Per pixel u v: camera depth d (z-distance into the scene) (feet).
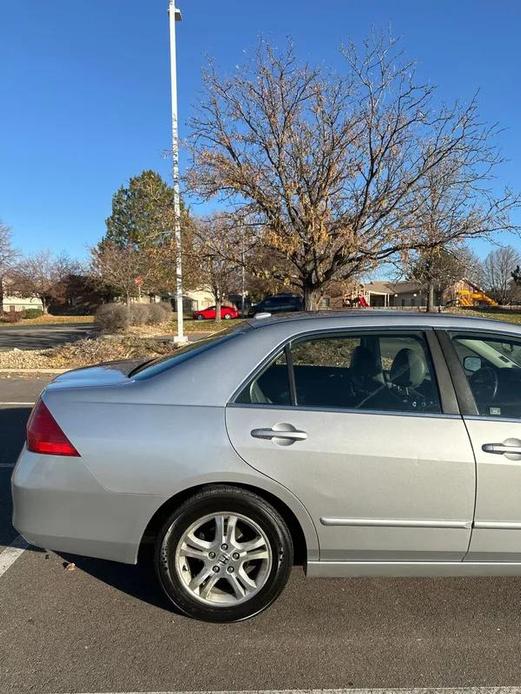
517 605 10.32
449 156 33.73
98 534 9.45
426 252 35.22
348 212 34.94
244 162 34.78
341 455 9.25
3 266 169.58
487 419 9.69
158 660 8.72
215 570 9.49
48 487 9.44
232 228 36.37
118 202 150.20
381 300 183.93
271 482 9.21
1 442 20.79
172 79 46.03
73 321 144.87
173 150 37.91
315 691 8.11
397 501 9.34
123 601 10.39
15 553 12.35
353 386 9.96
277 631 9.47
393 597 10.55
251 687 8.16
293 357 10.06
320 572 9.66
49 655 8.82
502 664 8.67
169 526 9.36
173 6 45.06
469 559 9.64
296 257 36.70
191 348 11.14
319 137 33.86
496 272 237.25
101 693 8.02
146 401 9.70
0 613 10.00
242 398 9.67
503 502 9.42
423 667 8.59
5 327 118.93
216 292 103.71
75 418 9.61
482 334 10.30
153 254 40.88
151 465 9.24
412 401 9.83
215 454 9.21
